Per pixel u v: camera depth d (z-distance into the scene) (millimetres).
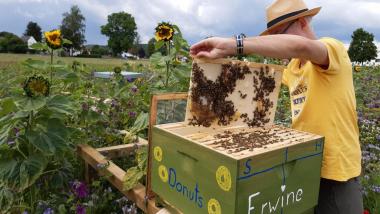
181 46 3865
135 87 5312
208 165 1740
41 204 3018
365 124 5504
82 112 4055
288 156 1848
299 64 2529
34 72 3770
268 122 2500
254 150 1726
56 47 3572
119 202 3145
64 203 3146
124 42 68375
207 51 1974
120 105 5188
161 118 2986
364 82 9875
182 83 3854
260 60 6109
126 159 4055
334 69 2119
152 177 2254
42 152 2990
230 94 2203
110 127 4758
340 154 2225
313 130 2311
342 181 2240
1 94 6480
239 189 1598
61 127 3154
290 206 1949
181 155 1942
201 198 1812
